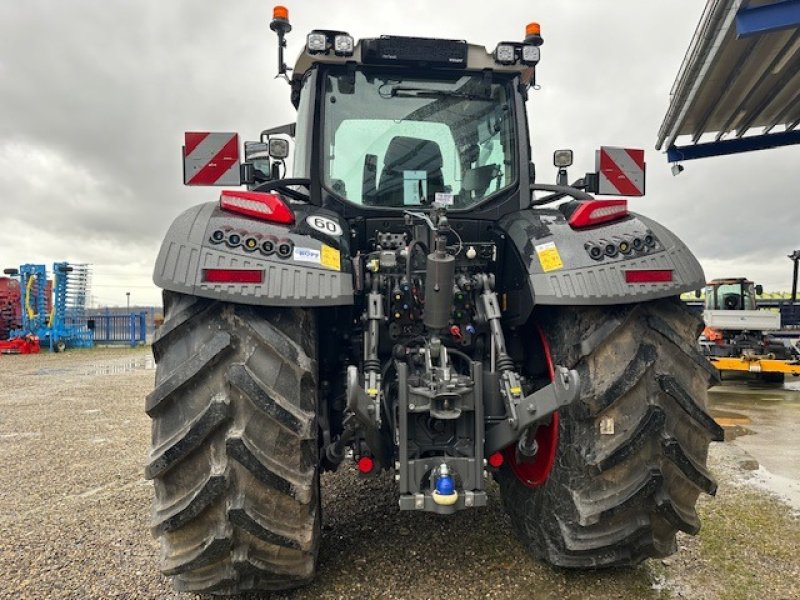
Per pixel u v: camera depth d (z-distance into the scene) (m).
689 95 8.19
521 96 3.08
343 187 2.90
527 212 2.81
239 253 2.10
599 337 2.23
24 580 2.71
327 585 2.54
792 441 5.52
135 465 4.71
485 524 3.17
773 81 8.09
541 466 2.59
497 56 2.98
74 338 20.89
